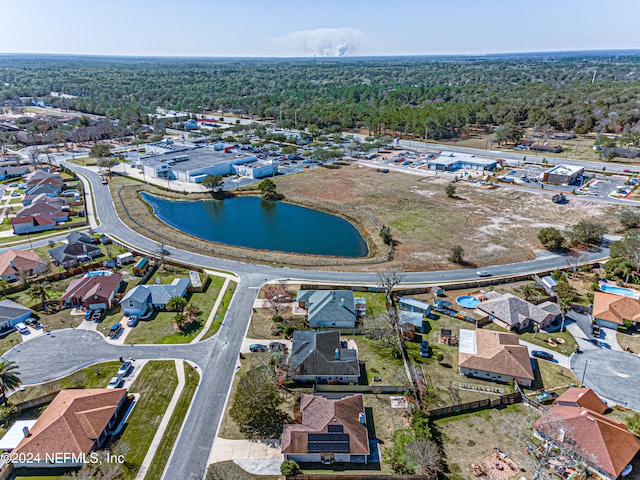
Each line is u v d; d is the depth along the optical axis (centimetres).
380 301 8631
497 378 6544
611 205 13600
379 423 5756
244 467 5106
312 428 5406
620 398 6166
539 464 4862
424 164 19012
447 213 13412
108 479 4706
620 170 17338
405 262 10288
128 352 7069
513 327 7725
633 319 7688
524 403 6128
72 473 4903
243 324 7844
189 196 15512
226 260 10456
